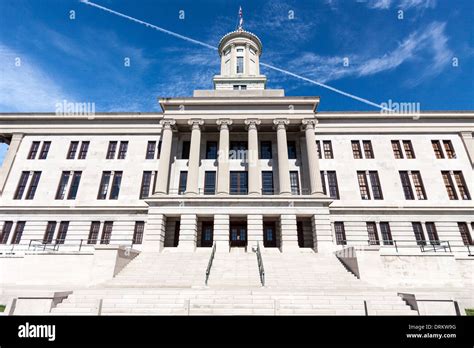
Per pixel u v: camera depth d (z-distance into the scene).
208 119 32.22
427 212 30.75
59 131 35.97
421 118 35.34
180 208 27.95
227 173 29.83
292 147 34.66
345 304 13.77
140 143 35.50
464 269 20.45
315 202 27.67
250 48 45.78
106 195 33.06
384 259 20.23
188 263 22.20
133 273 20.41
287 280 18.83
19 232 31.25
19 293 13.28
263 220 29.30
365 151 34.62
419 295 12.78
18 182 33.53
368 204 31.50
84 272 20.61
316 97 32.19
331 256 24.27
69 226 31.25
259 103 32.47
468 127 34.78
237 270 20.58
